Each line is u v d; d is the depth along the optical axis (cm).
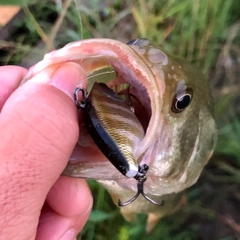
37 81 13
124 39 35
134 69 13
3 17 37
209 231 35
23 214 12
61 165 13
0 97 17
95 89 14
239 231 35
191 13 36
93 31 34
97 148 14
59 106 12
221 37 36
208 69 36
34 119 12
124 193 23
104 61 14
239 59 36
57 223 18
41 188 12
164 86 15
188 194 35
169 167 18
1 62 36
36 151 12
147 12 34
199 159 20
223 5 36
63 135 12
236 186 36
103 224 33
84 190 18
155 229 34
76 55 13
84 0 35
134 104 16
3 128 12
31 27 36
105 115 13
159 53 15
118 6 37
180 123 17
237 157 35
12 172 12
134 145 13
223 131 34
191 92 17
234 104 36
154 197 27
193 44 35
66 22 36
